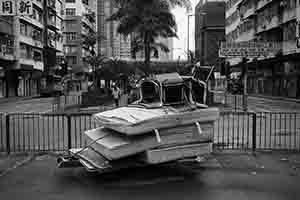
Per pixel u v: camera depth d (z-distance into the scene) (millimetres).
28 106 30047
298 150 8766
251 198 5516
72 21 75875
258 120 17016
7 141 8820
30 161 7895
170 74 7309
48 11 57969
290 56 37969
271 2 42000
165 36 29203
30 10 15000
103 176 6691
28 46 51250
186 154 6438
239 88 51719
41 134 12734
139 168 7141
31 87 57094
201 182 6301
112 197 5609
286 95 41812
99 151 6566
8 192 5855
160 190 5918
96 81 44938
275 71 46375
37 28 54219
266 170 7008
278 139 11227
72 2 76438
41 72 56719
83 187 6102
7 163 7723
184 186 6094
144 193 5781
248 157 8078
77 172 6977
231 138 11367
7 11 14648
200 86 7199
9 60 45406
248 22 53625
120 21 28766
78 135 12312
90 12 83062
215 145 9484
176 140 6367
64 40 76000
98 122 7270
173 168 7180
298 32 34531
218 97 39219
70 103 32406
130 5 28031
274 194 5676
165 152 6297
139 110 6902
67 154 7863
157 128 6172
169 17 28453
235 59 57438
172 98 6938
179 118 6293
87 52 78250
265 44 23156
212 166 7312
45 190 5945
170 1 28844
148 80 7449
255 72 56062
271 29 43406
